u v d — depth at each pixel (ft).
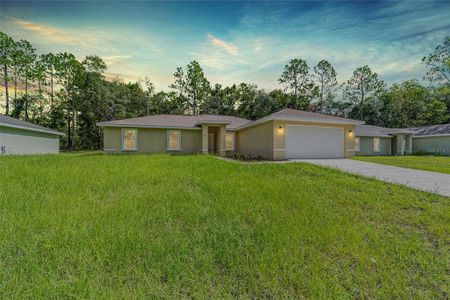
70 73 98.53
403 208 13.51
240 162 33.06
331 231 9.91
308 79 121.60
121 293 5.97
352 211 12.89
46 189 15.43
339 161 37.50
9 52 86.22
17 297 5.68
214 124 50.55
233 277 6.86
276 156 40.78
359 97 117.60
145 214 11.36
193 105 129.29
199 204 13.21
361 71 115.44
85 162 29.55
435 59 79.20
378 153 70.03
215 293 6.17
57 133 62.13
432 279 7.07
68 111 100.22
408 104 107.76
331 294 6.19
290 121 41.78
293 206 13.28
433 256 8.35
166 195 14.80
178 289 6.26
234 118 69.56
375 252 8.41
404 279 7.01
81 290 5.96
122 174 21.03
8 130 46.75
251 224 10.76
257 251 8.25
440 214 12.33
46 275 6.49
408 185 19.40
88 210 11.57
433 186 19.10
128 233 9.10
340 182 19.86
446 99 96.73
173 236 9.21
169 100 128.57
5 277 6.30
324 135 44.14
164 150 53.78
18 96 93.97
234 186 17.51
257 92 123.75
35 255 7.49
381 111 114.11
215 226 10.34
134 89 124.47
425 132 74.28
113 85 112.98
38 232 9.17
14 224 9.54
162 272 6.95
